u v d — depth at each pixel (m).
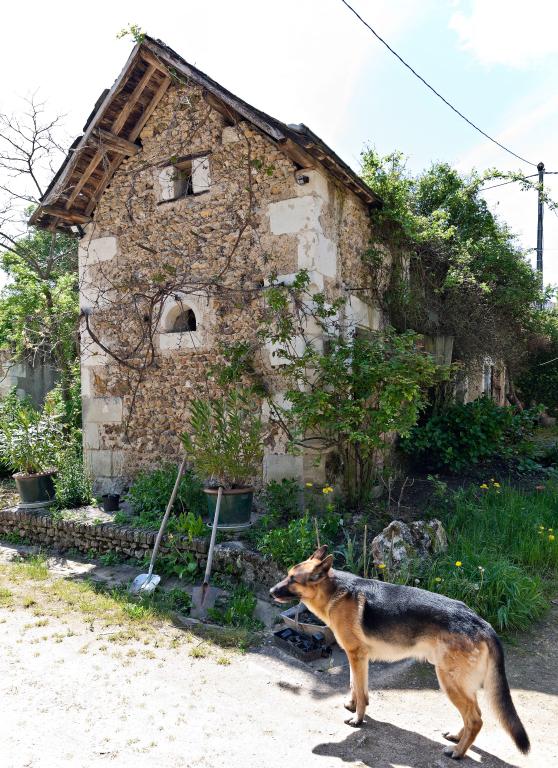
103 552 6.50
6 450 7.62
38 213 8.32
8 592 5.30
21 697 3.46
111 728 3.15
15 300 11.51
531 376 14.30
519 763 2.96
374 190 8.14
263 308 7.03
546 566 5.49
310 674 3.96
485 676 2.91
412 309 8.77
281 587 3.35
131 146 8.03
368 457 7.04
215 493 5.89
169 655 4.17
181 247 7.77
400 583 4.61
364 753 3.01
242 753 2.96
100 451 8.54
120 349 8.37
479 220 10.41
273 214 6.98
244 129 7.20
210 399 7.46
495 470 8.93
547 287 11.26
